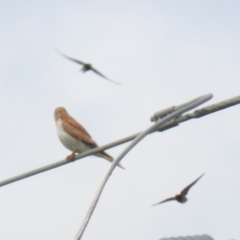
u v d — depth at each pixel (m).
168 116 13.95
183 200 12.76
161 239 11.95
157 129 14.70
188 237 12.07
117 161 13.23
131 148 13.41
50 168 16.44
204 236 12.16
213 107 14.50
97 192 12.69
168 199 12.88
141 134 13.59
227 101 14.43
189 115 14.52
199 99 14.48
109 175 13.03
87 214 12.39
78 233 12.12
